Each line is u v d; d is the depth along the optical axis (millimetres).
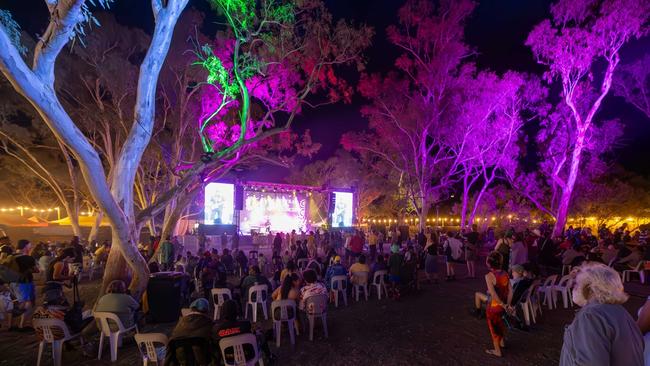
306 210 34188
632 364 2139
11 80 5551
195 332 4746
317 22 11750
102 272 15789
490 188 34531
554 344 6715
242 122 10242
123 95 17453
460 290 11695
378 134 29125
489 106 25500
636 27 19766
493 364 5895
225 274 10789
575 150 23141
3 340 7195
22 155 24031
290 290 7141
